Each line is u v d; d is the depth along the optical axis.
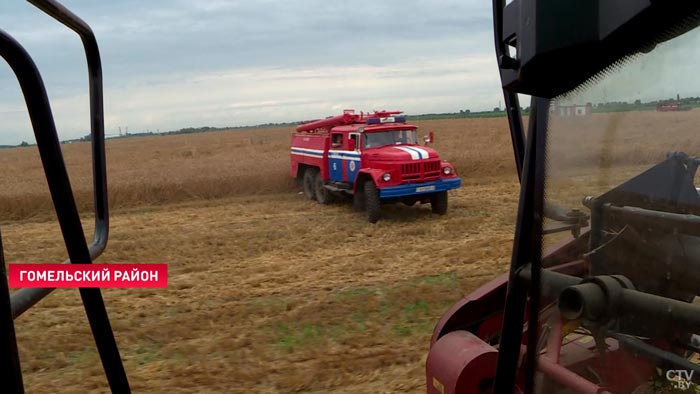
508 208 13.59
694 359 1.76
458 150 23.36
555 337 1.67
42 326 6.53
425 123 52.41
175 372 5.26
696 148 1.61
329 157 14.82
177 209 16.19
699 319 1.43
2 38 1.24
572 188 1.57
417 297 6.96
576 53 1.24
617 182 1.59
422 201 13.16
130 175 19.95
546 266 1.62
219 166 22.06
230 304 7.21
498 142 28.30
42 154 1.37
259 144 41.16
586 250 1.63
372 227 12.00
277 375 5.16
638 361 1.61
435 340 2.63
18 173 27.28
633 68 1.30
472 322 2.70
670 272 1.68
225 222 13.57
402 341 5.75
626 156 1.56
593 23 1.20
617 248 1.63
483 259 8.70
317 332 6.10
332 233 11.55
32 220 15.39
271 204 16.08
